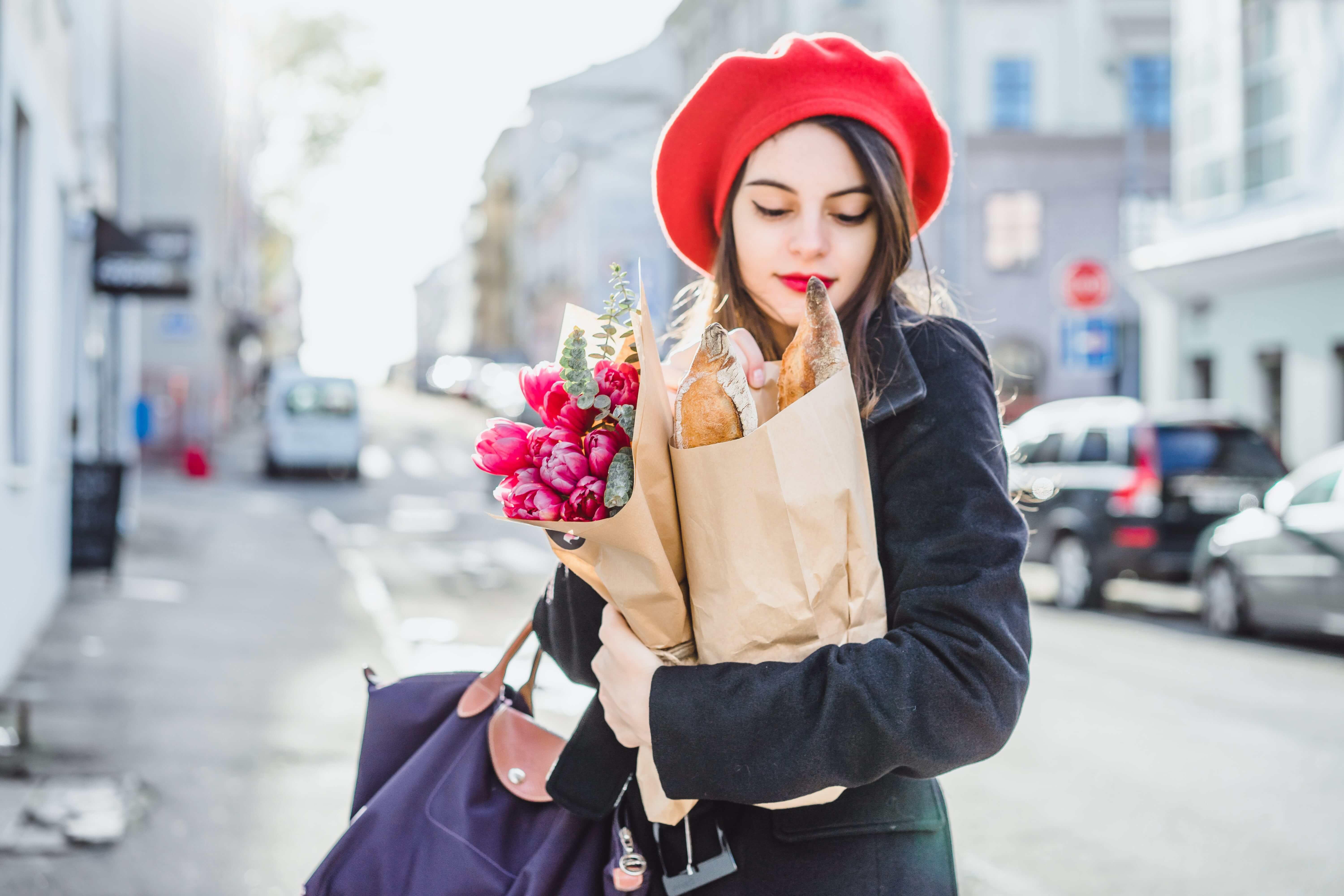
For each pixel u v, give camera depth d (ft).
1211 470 37.68
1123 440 38.88
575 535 4.61
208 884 13.76
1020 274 100.27
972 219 99.96
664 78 183.11
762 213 5.48
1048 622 36.76
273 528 59.36
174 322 91.97
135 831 15.44
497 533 60.13
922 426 4.77
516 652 6.00
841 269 5.41
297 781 17.89
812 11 101.96
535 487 4.62
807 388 4.63
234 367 149.48
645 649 4.77
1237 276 57.21
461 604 36.81
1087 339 59.26
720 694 4.49
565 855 5.50
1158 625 36.14
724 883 5.04
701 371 4.54
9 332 24.91
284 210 145.18
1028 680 4.52
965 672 4.38
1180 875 14.79
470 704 5.95
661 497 4.53
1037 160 99.50
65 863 14.24
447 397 241.76
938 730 4.34
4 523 23.26
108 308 50.85
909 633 4.48
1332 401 51.85
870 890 4.94
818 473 4.44
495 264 272.51
